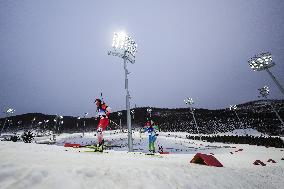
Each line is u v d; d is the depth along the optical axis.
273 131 72.38
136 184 3.58
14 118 134.12
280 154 19.11
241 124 89.12
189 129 92.12
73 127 114.38
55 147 7.80
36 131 100.19
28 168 3.02
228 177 5.65
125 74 17.27
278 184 6.34
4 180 2.60
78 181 3.07
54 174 3.05
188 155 11.69
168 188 3.82
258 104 148.25
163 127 96.69
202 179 4.84
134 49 18.11
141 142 50.25
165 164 5.79
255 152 22.23
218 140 49.75
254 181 6.05
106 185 3.24
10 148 5.63
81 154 6.08
